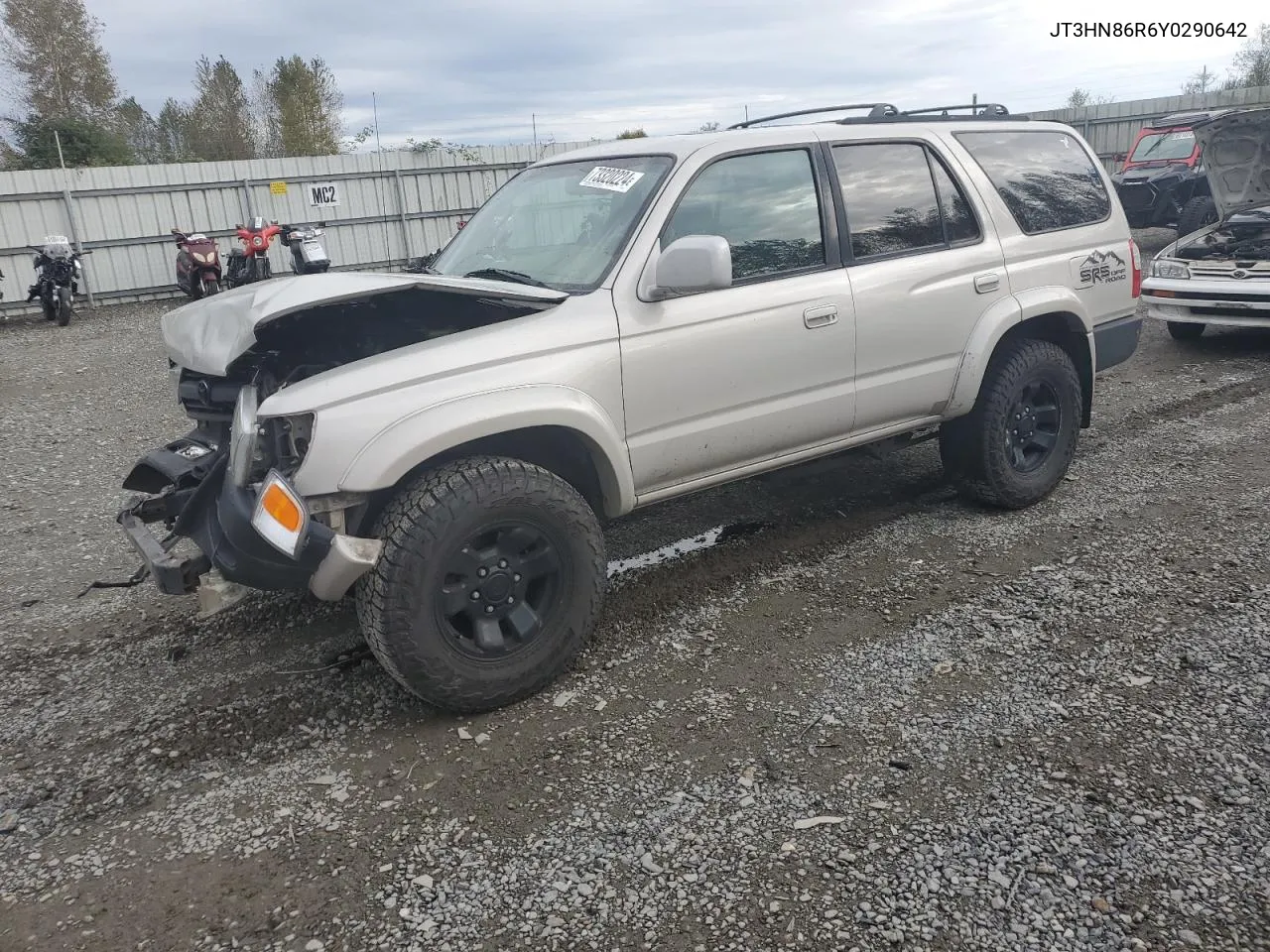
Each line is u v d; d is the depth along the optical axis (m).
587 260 3.63
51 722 3.42
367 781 2.94
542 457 3.56
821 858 2.48
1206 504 4.79
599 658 3.62
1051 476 4.91
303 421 2.98
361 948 2.28
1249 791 2.63
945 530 4.68
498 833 2.66
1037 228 4.80
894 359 4.22
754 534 4.79
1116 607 3.75
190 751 3.18
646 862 2.51
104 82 36.72
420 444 2.99
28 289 15.39
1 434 7.71
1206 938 2.15
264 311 3.00
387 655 3.05
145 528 3.55
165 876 2.58
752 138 3.92
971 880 2.37
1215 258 8.49
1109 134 22.20
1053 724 3.00
